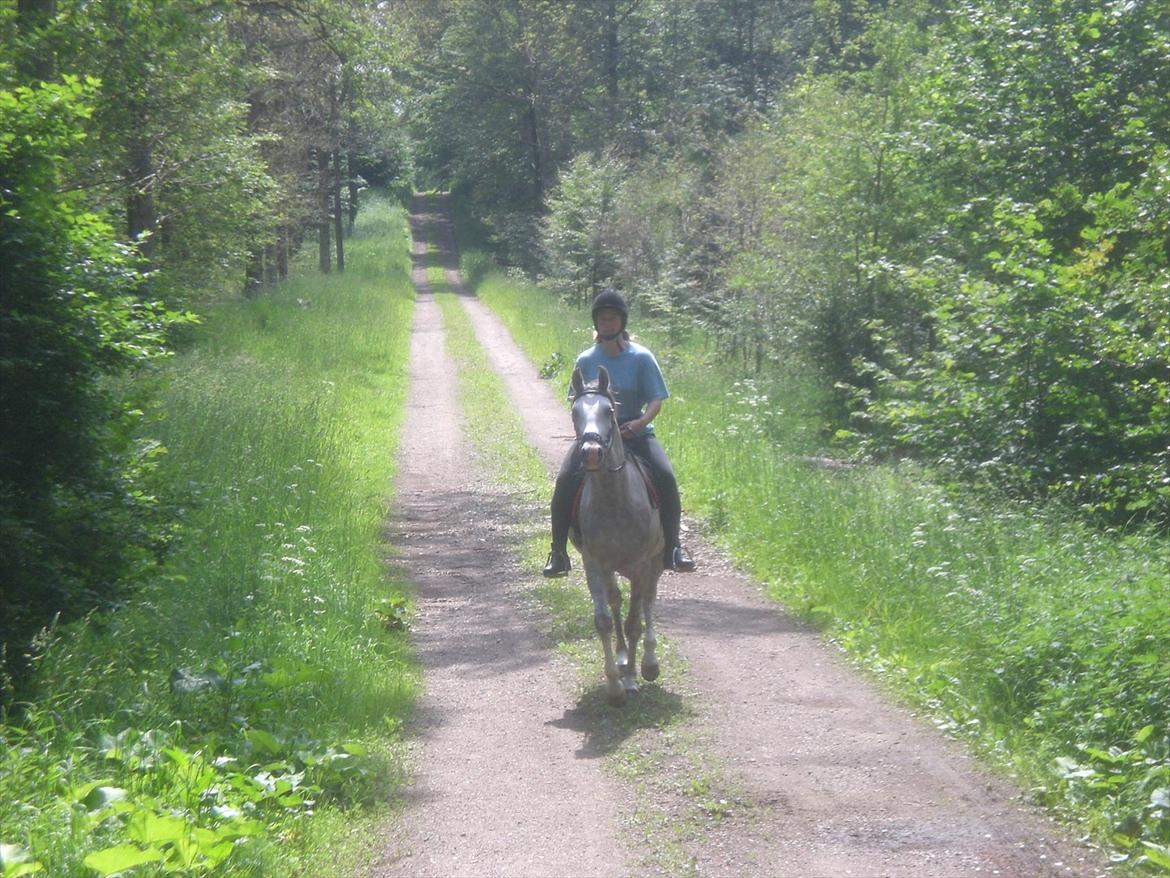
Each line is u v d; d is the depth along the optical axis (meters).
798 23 56.44
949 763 6.78
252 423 16.00
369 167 76.75
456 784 6.60
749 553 12.53
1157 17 16.30
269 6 21.38
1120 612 7.41
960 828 5.88
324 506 13.09
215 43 20.84
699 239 33.31
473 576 12.09
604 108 54.75
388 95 23.91
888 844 5.71
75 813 5.05
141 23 17.27
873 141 21.55
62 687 6.78
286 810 5.92
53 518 7.30
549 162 56.09
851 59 41.72
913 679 8.14
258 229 29.86
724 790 6.40
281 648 8.27
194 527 10.51
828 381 21.75
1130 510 11.84
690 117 47.50
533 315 37.78
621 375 8.27
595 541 7.72
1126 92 16.48
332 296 38.22
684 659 8.96
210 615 8.99
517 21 55.69
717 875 5.41
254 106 30.77
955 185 19.03
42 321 7.09
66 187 17.33
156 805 5.35
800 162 24.56
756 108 42.34
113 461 8.05
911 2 25.59
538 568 12.17
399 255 59.53
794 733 7.33
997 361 13.45
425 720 7.76
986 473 12.68
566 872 5.48
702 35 58.12
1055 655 7.44
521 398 24.89
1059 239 16.45
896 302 21.39
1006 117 17.36
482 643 9.65
